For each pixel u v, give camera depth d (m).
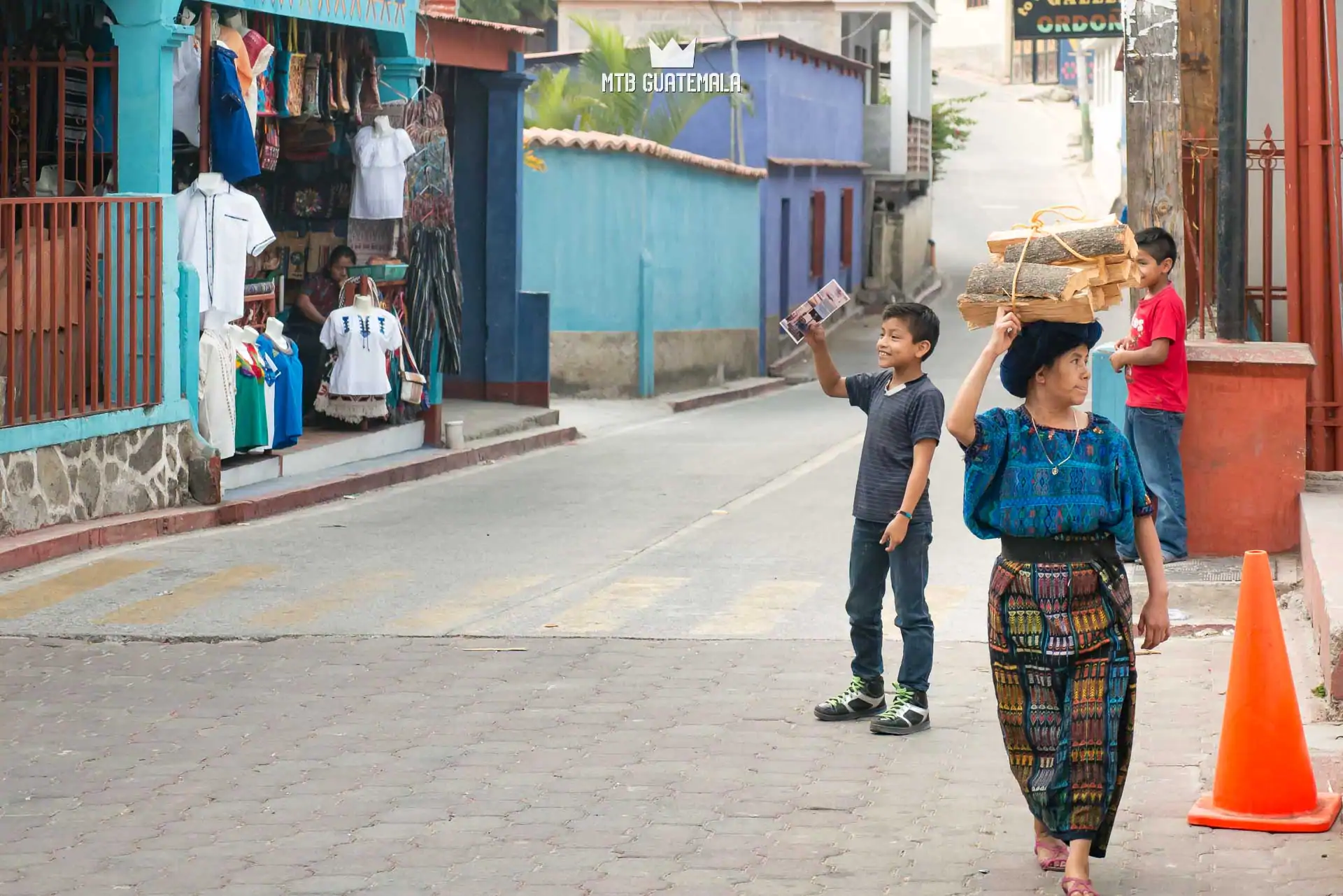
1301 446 9.88
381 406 16.33
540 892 5.54
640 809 6.38
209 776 6.84
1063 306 5.31
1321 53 10.39
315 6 15.05
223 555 11.80
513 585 10.79
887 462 7.36
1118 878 5.57
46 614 9.84
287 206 16.36
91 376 12.54
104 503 12.38
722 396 27.12
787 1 36.69
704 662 8.70
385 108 16.52
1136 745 7.03
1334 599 7.32
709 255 28.75
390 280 16.78
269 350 14.45
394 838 6.09
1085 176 55.25
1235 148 10.12
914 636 7.34
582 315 25.34
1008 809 6.34
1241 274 10.23
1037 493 5.39
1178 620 8.87
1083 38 37.97
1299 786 6.03
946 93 70.69
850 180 38.88
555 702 7.93
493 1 46.28
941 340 34.34
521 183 21.03
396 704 7.91
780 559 11.66
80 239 12.09
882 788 6.61
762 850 5.92
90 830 6.20
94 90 13.32
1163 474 9.80
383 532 12.92
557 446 19.45
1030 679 5.43
